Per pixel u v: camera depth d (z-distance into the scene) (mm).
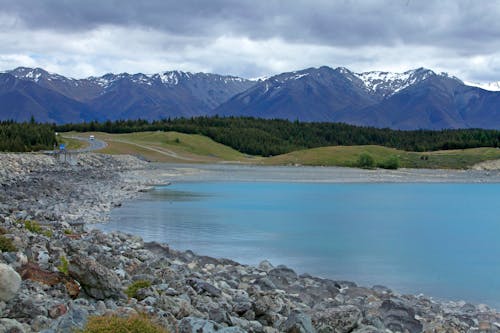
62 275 15305
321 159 183000
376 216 58625
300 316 14516
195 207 60625
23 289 13789
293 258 35156
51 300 13297
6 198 49656
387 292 25438
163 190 81688
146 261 21828
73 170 107625
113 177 97438
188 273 20984
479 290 28391
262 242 40250
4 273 12508
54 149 160250
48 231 25172
